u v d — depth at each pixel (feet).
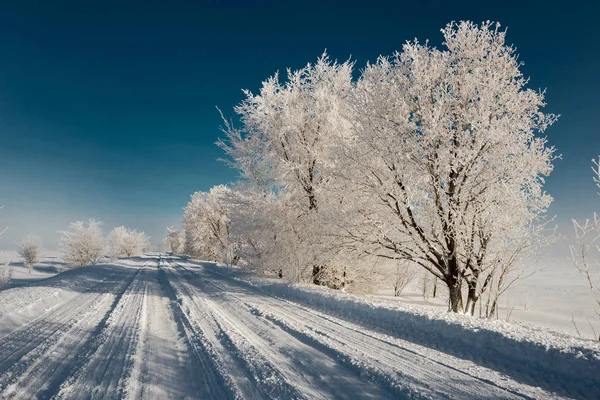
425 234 31.99
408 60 34.27
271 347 17.53
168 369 14.43
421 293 66.54
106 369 14.15
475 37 32.07
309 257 46.11
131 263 117.50
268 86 52.85
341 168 36.70
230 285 47.96
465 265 30.50
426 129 30.58
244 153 56.90
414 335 19.47
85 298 34.50
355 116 36.42
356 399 11.51
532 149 29.35
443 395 11.57
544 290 75.92
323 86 52.13
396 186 32.48
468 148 29.81
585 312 49.19
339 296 30.73
